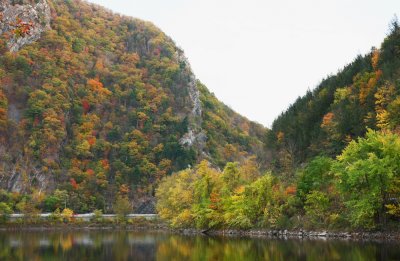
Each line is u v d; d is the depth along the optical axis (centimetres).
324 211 7381
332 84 13650
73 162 19312
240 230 9088
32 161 18338
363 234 6406
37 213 14588
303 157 11900
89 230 13362
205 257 4969
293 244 5975
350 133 10262
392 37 12150
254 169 10894
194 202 11038
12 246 6950
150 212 18238
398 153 5881
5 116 18862
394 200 6222
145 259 5066
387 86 9481
